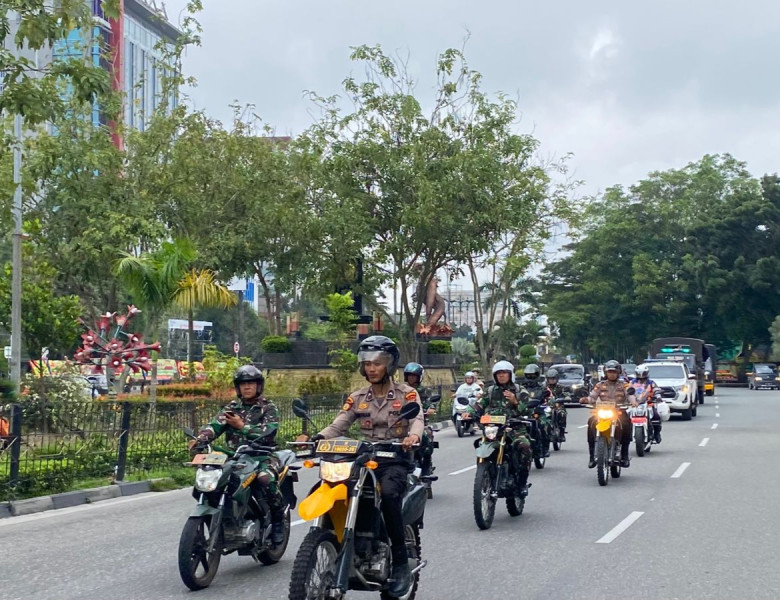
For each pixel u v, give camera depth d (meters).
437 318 48.81
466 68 38.50
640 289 82.94
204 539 8.53
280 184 41.56
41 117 15.90
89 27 16.77
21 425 13.98
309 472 18.20
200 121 37.59
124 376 28.88
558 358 103.25
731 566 9.18
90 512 13.42
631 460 19.69
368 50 38.22
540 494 14.55
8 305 28.61
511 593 8.09
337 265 39.88
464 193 37.56
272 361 40.09
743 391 68.81
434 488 15.53
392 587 6.80
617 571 8.96
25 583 8.69
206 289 34.09
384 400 7.32
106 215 34.72
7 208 21.11
